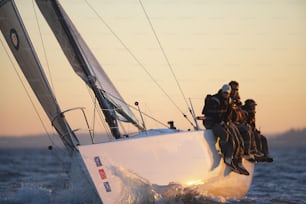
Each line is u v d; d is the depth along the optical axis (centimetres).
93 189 2975
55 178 5228
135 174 2911
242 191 3700
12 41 3378
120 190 2842
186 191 3148
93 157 2811
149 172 2972
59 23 3353
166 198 3030
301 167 7231
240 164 3503
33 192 3400
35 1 3391
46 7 3356
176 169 3100
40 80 3269
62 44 3397
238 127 3616
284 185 4775
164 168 3039
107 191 2803
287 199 3888
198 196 3266
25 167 7644
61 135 3175
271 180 5244
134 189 2891
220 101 3431
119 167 2867
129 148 2923
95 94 3353
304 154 12744
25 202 3316
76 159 2959
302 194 4166
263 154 3806
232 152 3409
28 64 3322
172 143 3111
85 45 3441
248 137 3612
